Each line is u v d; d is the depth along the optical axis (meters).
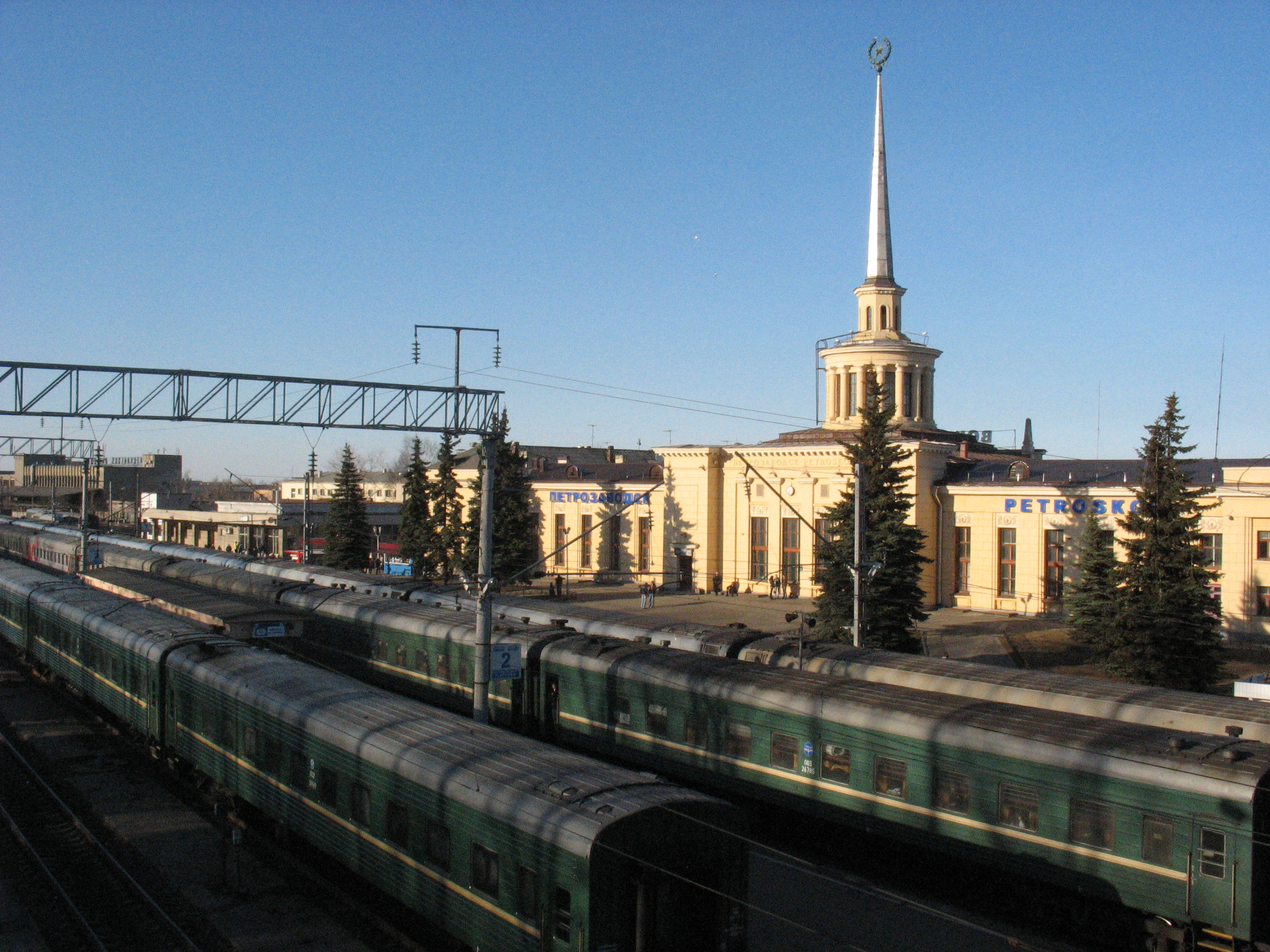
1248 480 43.31
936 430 58.88
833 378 59.16
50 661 33.53
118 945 15.47
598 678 23.88
